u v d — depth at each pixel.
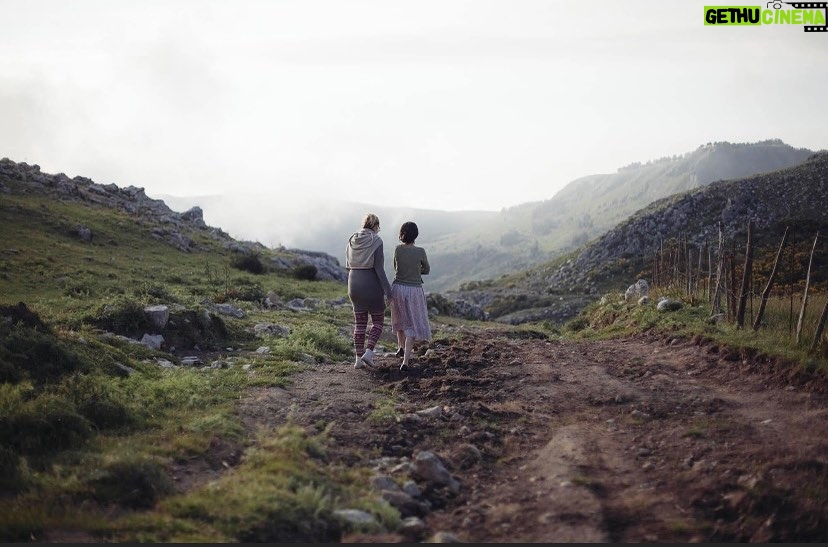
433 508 5.48
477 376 10.01
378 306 10.47
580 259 136.62
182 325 12.67
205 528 4.65
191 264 35.97
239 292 24.66
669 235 125.62
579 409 8.26
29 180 44.62
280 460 5.78
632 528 4.88
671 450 6.48
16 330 8.30
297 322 18.06
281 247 59.22
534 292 129.12
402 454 6.61
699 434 6.83
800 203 119.00
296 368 10.22
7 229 32.09
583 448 6.64
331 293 34.53
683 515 5.08
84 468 5.52
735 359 9.90
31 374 7.70
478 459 6.46
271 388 8.79
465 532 4.94
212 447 6.35
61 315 12.77
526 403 8.50
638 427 7.38
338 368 10.59
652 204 143.25
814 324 10.77
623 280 120.19
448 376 9.68
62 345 8.59
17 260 26.31
